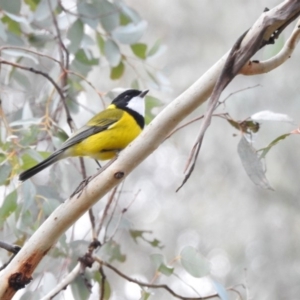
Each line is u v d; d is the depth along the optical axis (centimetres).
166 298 1609
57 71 1022
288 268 1759
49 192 899
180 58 1930
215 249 1848
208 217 1888
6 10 962
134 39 1020
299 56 1791
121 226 915
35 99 1048
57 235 657
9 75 1034
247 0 1956
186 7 1978
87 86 1504
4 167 847
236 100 1734
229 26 1948
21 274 655
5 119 889
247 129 746
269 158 1788
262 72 643
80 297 880
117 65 1055
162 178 1980
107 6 1002
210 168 1895
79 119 1195
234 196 1873
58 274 919
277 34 611
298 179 1783
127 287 1805
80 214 652
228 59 600
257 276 1761
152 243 912
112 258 913
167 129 625
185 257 791
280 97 1759
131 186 1961
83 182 648
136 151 630
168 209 1936
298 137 1777
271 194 1819
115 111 873
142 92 906
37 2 1068
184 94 620
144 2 1998
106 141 846
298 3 590
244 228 1839
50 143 959
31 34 1016
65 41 1072
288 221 1797
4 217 831
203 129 585
